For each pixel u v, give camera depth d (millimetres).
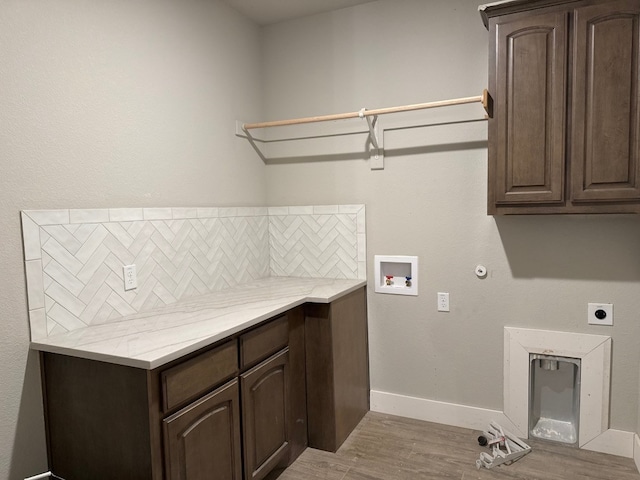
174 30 2236
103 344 1500
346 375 2447
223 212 2580
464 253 2490
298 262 2951
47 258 1618
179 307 2086
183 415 1468
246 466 1807
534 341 2352
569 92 1967
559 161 1991
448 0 2434
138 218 2006
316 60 2812
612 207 1935
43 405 1605
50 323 1627
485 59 2373
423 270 2594
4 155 1490
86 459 1523
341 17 2721
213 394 1618
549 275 2311
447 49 2455
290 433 2166
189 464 1502
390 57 2600
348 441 2414
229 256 2621
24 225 1543
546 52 1981
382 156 2650
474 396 2525
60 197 1680
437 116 2498
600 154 1925
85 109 1773
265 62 2975
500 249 2406
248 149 2838
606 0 1869
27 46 1556
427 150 2539
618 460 2168
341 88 2750
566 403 2428
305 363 2318
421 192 2570
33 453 1581
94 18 1809
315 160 2857
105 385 1442
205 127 2459
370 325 2766
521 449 2232
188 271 2301
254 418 1871
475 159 2430
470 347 2516
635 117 1864
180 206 2277
